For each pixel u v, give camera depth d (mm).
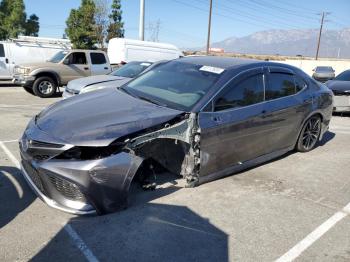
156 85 4996
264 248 3520
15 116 8961
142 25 23719
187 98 4508
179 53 19297
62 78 13898
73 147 3498
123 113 4059
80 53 14445
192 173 4434
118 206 3777
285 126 5586
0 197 4152
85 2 30172
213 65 5094
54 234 3494
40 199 3895
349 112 11539
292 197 4680
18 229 3541
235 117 4656
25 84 13352
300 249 3543
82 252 3260
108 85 8742
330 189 5023
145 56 18000
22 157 3865
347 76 12375
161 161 4352
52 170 3492
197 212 4090
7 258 3119
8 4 37625
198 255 3336
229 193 4641
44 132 3723
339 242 3709
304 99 5898
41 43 17188
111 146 3629
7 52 16234
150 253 3312
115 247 3359
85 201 3607
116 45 17609
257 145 5148
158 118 4000
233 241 3594
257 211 4234
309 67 41531
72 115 4012
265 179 5215
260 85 5133
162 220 3863
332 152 6781
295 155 6414
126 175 3682
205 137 4355
